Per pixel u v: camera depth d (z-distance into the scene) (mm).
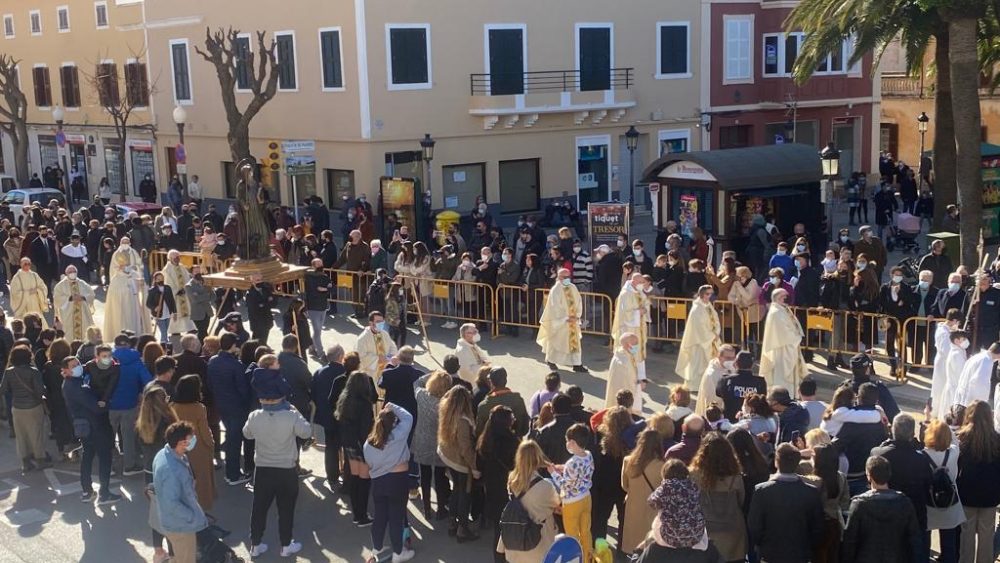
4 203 30031
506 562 9227
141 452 12258
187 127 37875
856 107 39188
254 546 10352
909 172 32500
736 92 37156
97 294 23828
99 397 11844
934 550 9930
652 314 18125
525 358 17812
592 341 18953
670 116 35812
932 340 15758
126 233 24984
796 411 9852
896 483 8359
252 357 12578
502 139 32469
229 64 29984
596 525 9805
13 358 12875
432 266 20328
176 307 18328
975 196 21203
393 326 17969
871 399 9414
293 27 32031
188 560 9383
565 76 33281
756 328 16844
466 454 10164
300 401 12430
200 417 10867
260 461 10203
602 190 34844
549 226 31703
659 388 15945
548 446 9586
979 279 14469
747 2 36875
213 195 37219
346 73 30406
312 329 18219
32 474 13000
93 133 44219
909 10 24297
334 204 32219
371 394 10859
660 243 23016
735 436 8703
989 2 20531
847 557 7723
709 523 8148
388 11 30031
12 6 48000
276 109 33344
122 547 10750
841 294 16797
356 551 10484
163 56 38688
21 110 48875
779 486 7805
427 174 29531
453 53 31250
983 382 11781
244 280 18438
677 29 35500
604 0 33781
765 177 23141
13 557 10531
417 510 11508
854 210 32656
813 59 26125
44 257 22984
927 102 44094
